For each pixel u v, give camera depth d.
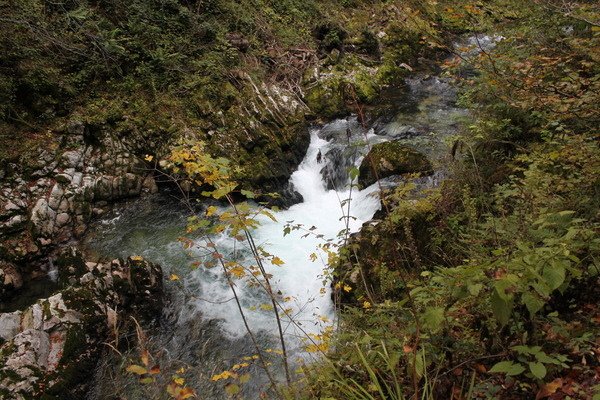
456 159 6.48
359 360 2.81
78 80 8.18
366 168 8.09
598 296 2.71
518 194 3.71
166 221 7.71
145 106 8.55
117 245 7.12
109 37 8.67
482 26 5.29
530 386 2.23
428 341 2.67
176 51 9.51
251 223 2.72
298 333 5.56
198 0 10.57
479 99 6.45
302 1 13.02
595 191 3.42
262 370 5.07
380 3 14.70
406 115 10.55
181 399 2.07
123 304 5.72
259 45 11.14
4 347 4.62
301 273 6.63
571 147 3.83
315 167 9.38
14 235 6.57
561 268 1.92
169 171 8.15
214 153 8.32
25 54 7.76
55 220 6.96
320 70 11.61
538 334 2.41
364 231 5.65
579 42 4.39
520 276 2.00
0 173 6.83
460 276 2.09
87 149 7.79
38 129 7.52
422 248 5.11
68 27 8.57
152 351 5.39
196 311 6.03
